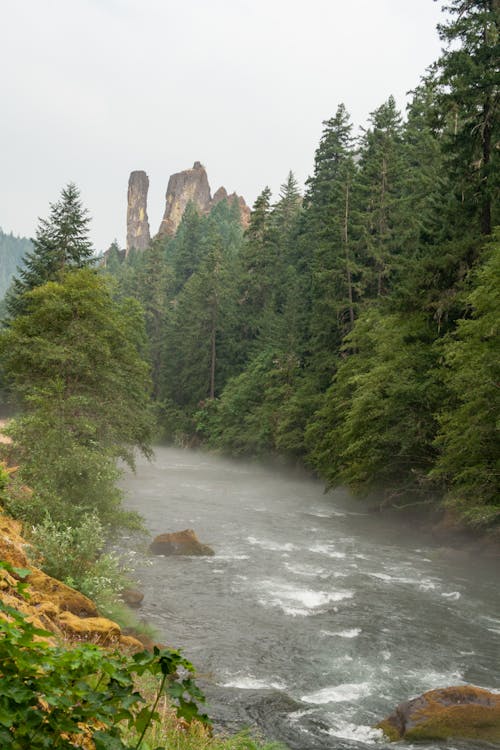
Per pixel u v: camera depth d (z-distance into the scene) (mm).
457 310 29141
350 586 18109
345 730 9336
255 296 78188
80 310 26625
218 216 170375
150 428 32906
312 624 14523
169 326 94625
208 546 22344
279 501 36281
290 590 17375
